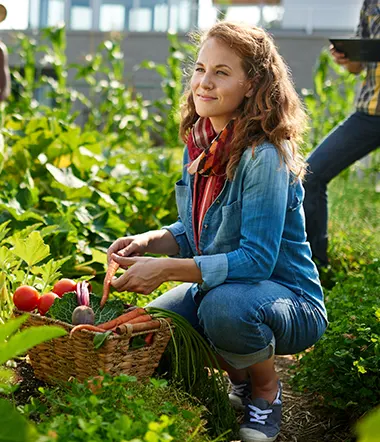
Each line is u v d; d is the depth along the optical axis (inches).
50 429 74.6
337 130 180.9
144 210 191.8
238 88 104.3
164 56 649.0
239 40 103.3
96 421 74.5
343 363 114.5
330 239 207.9
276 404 108.0
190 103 116.6
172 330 105.7
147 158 262.5
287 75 108.7
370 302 132.6
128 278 103.9
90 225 167.5
